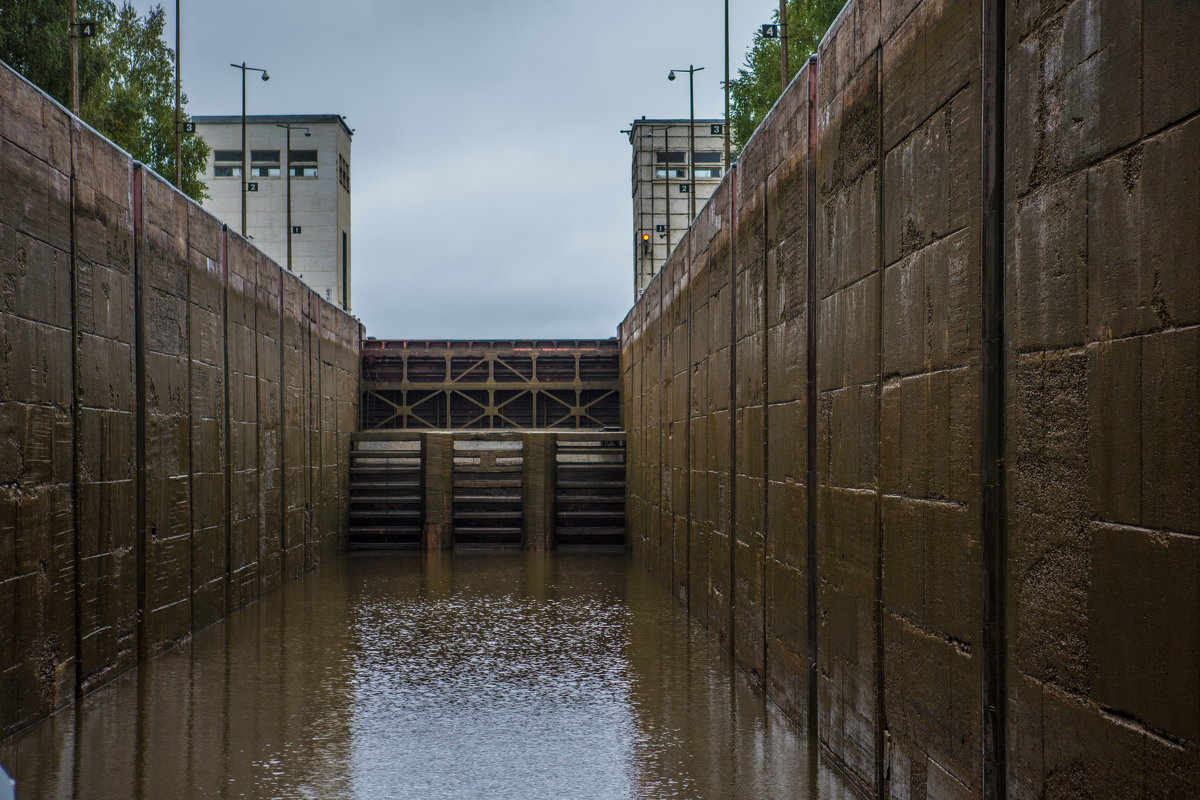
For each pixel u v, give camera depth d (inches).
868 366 406.6
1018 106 283.4
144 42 1819.6
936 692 338.6
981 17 301.7
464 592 975.0
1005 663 293.3
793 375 513.0
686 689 595.8
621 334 1519.4
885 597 387.9
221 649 712.4
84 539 574.9
